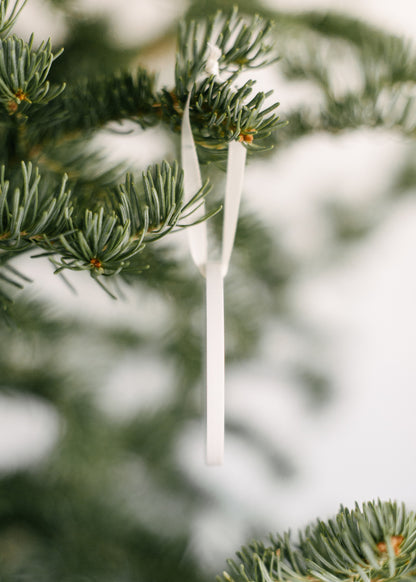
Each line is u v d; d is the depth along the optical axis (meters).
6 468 0.71
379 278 1.11
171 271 0.60
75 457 0.67
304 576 0.41
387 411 1.13
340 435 1.11
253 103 0.42
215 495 0.79
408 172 0.96
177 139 0.67
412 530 0.39
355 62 0.65
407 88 0.60
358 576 0.39
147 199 0.40
